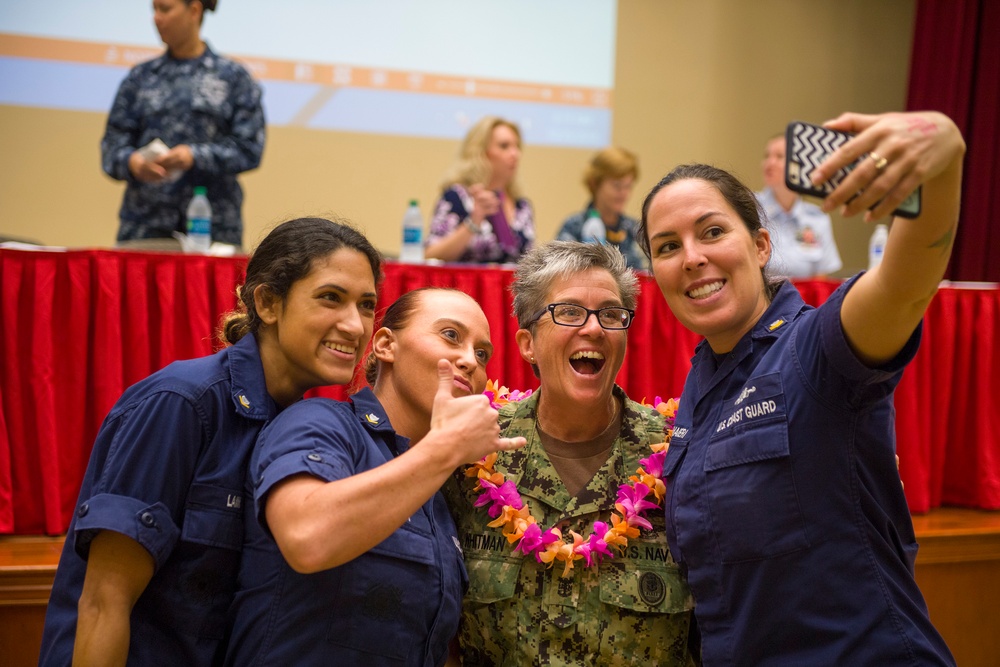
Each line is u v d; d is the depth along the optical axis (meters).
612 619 1.70
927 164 1.06
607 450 1.86
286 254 1.53
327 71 5.36
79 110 4.98
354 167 5.41
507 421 1.89
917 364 3.15
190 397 1.49
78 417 2.68
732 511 1.49
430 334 1.70
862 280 1.32
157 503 1.41
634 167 4.18
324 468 1.32
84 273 2.69
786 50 6.29
